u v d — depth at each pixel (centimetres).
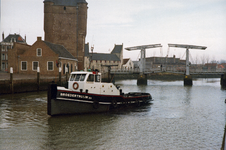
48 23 6506
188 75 5797
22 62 4712
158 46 6100
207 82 7462
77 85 1852
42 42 4662
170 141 1260
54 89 1627
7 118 1652
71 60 5603
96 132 1384
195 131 1455
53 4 6512
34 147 1130
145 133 1393
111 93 2023
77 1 6644
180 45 5922
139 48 6166
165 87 5100
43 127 1451
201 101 2808
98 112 1916
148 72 6134
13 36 7769
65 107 1698
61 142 1204
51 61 4638
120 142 1227
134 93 2662
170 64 11962
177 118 1811
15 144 1163
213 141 1271
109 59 11269
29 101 2403
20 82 3088
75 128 1449
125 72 6250
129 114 1916
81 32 6612
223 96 3381
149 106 2364
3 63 7388
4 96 2722
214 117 1870
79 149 1119
